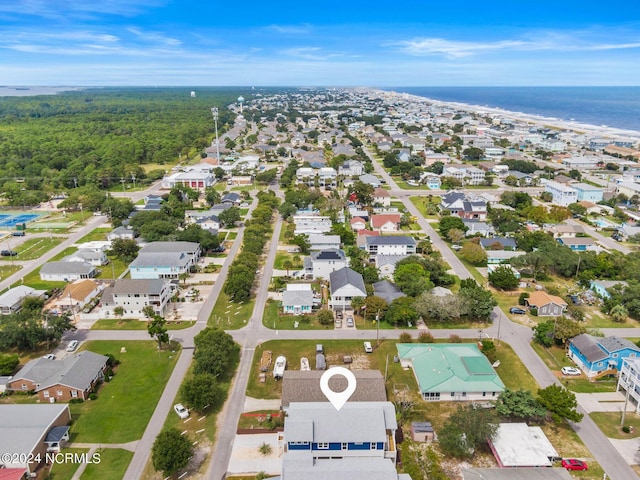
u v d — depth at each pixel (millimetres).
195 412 71125
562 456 63031
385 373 81312
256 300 109250
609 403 74062
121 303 101625
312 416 60531
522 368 83312
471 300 97688
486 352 84000
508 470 58312
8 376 78875
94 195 189250
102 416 70062
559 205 190875
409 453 63062
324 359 83125
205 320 100125
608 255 125875
